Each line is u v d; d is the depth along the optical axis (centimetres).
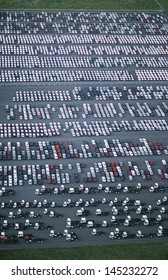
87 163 19888
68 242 16588
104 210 17825
